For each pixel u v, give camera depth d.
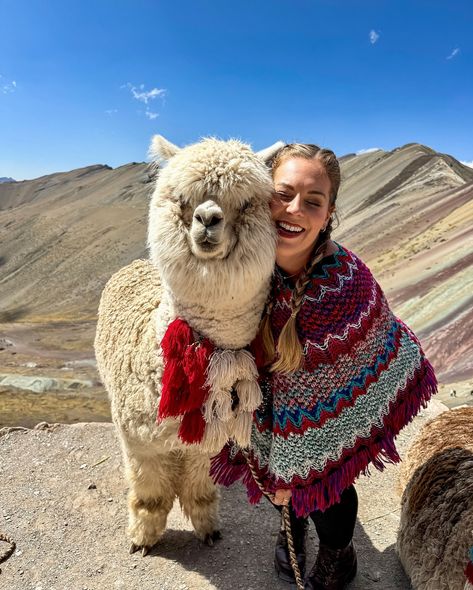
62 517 3.42
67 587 2.80
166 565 2.96
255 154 2.19
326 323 2.10
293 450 2.22
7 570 2.93
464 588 2.10
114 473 3.95
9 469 3.97
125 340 2.71
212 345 2.24
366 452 2.20
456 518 2.36
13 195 150.62
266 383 2.41
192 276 2.07
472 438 2.82
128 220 83.12
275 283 2.25
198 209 1.93
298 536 2.82
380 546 3.08
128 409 2.59
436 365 14.72
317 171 2.07
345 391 2.15
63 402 18.75
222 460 2.73
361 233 39.72
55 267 70.06
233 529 3.29
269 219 2.12
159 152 2.32
